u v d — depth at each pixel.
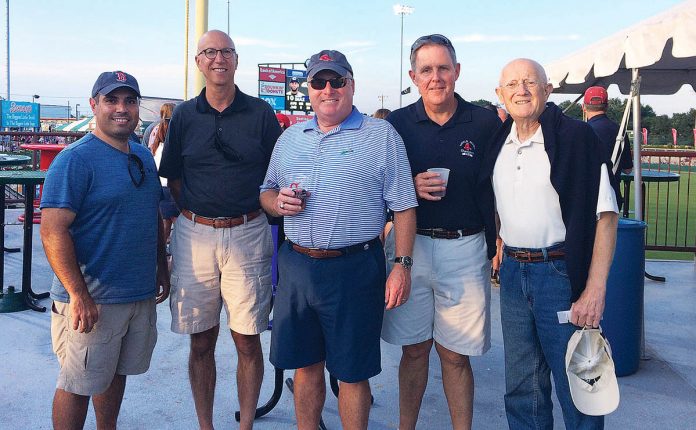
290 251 2.46
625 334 3.63
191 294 2.84
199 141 2.74
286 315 2.43
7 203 9.71
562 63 4.93
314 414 2.54
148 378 3.60
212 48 2.65
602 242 2.18
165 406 3.24
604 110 5.23
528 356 2.44
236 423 3.08
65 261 2.23
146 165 2.50
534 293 2.31
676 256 8.04
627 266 3.58
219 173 2.74
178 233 2.89
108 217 2.34
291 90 29.34
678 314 4.97
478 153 2.57
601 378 2.20
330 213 2.31
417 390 2.80
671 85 6.45
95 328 2.37
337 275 2.33
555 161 2.18
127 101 2.34
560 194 2.19
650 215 12.32
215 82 2.68
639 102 4.17
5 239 7.77
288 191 2.29
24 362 3.79
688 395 3.41
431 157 2.58
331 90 2.29
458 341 2.62
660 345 4.21
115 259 2.37
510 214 2.34
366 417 2.47
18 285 5.56
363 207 2.33
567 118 2.25
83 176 2.28
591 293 2.18
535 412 2.49
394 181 2.36
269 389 3.49
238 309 2.82
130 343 2.52
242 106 2.76
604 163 2.18
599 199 2.17
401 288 2.36
